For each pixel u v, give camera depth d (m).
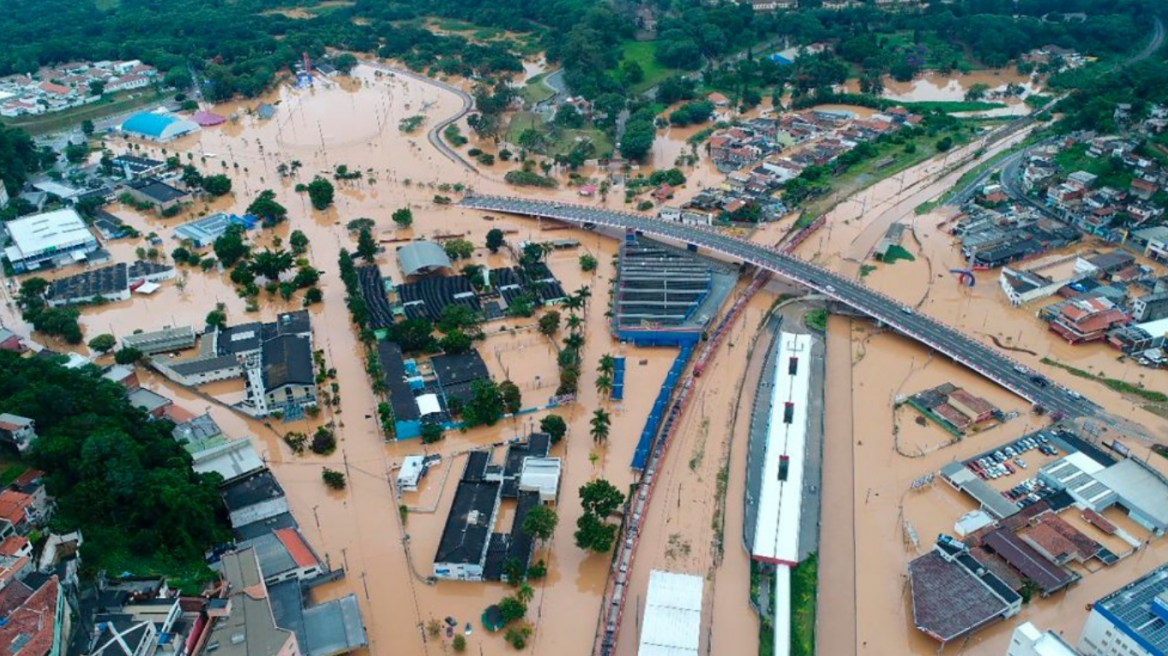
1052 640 187.88
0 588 182.38
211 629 193.12
